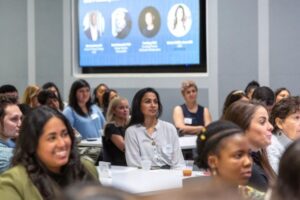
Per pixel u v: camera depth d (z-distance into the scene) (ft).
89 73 28.19
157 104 13.26
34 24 28.99
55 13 28.35
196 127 19.11
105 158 14.16
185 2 25.04
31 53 29.19
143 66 26.55
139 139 13.12
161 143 13.16
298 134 9.32
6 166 8.91
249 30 23.36
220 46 24.04
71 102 18.63
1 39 30.07
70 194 1.39
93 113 19.04
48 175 6.95
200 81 24.63
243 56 23.54
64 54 28.22
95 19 27.35
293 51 22.52
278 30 22.75
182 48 25.29
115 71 27.37
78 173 7.18
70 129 7.20
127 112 14.79
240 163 6.18
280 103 9.52
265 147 8.09
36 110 7.12
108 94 21.84
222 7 23.90
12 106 9.82
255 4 23.16
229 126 6.37
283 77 22.75
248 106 8.13
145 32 26.16
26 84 29.50
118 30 26.84
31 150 6.93
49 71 28.73
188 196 1.38
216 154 6.23
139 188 9.26
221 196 1.39
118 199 1.38
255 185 7.35
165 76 25.52
